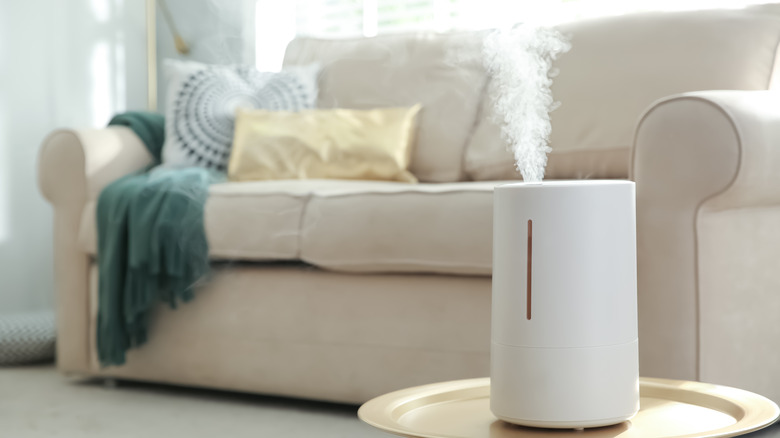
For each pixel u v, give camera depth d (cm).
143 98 362
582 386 66
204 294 199
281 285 189
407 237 170
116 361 206
